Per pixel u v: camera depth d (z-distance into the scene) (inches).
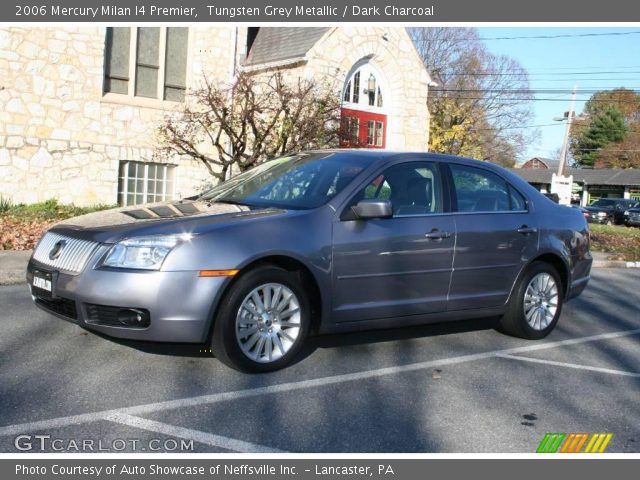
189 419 150.6
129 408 154.4
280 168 228.2
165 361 189.3
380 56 690.2
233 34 585.3
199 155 495.8
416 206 212.4
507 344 238.4
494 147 1862.7
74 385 167.2
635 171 2452.0
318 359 203.0
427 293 212.1
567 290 257.8
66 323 226.7
